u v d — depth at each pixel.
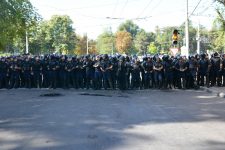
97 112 13.92
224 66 23.47
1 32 31.94
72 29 90.44
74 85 23.69
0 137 9.89
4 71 23.62
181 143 9.09
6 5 30.95
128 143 9.05
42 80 23.88
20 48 67.19
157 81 23.42
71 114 13.45
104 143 9.05
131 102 16.97
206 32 85.19
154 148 8.58
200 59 23.73
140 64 23.47
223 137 9.76
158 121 12.05
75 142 9.16
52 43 87.81
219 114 13.50
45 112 14.00
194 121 12.09
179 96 19.55
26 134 10.20
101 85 23.38
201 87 23.31
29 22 34.62
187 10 32.31
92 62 23.45
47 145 8.92
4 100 17.81
